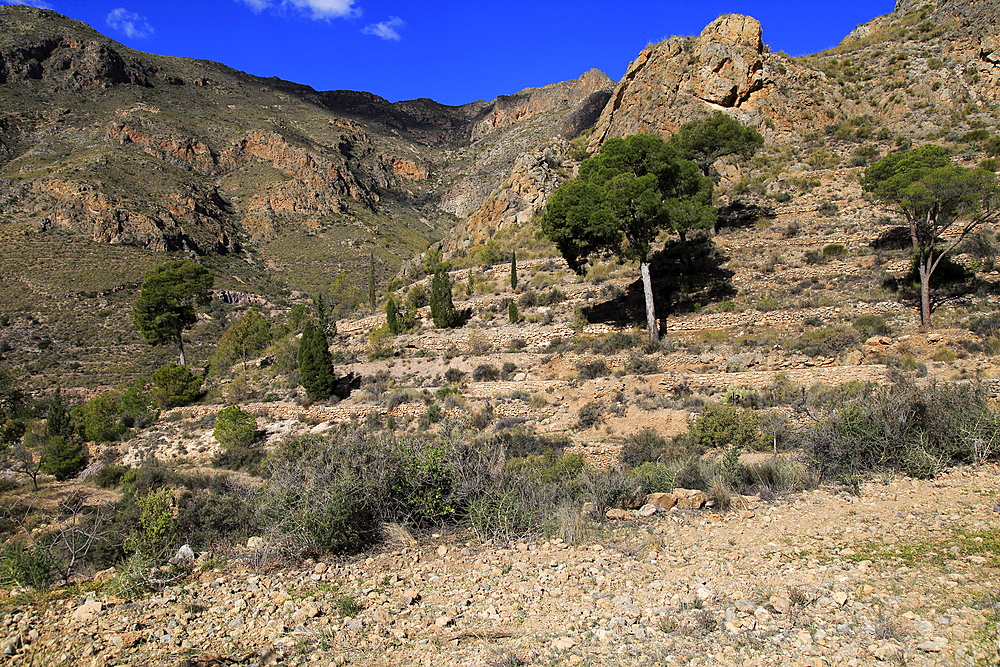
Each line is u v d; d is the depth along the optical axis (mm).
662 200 27844
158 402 35562
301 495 8789
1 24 177125
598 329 30500
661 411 18688
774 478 10102
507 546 8148
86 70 173375
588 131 69938
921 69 50531
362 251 127438
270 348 45188
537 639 5258
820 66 56688
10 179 106312
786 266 30906
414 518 9250
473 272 47656
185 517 9680
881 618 4938
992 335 20422
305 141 188000
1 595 7102
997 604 4812
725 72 51500
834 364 21531
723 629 5090
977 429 9672
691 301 30203
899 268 27547
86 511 16328
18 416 42812
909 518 7328
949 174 21719
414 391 27547
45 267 80812
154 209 109250
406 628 5676
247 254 121938
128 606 6473
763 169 44812
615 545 7727
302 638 5539
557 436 19188
